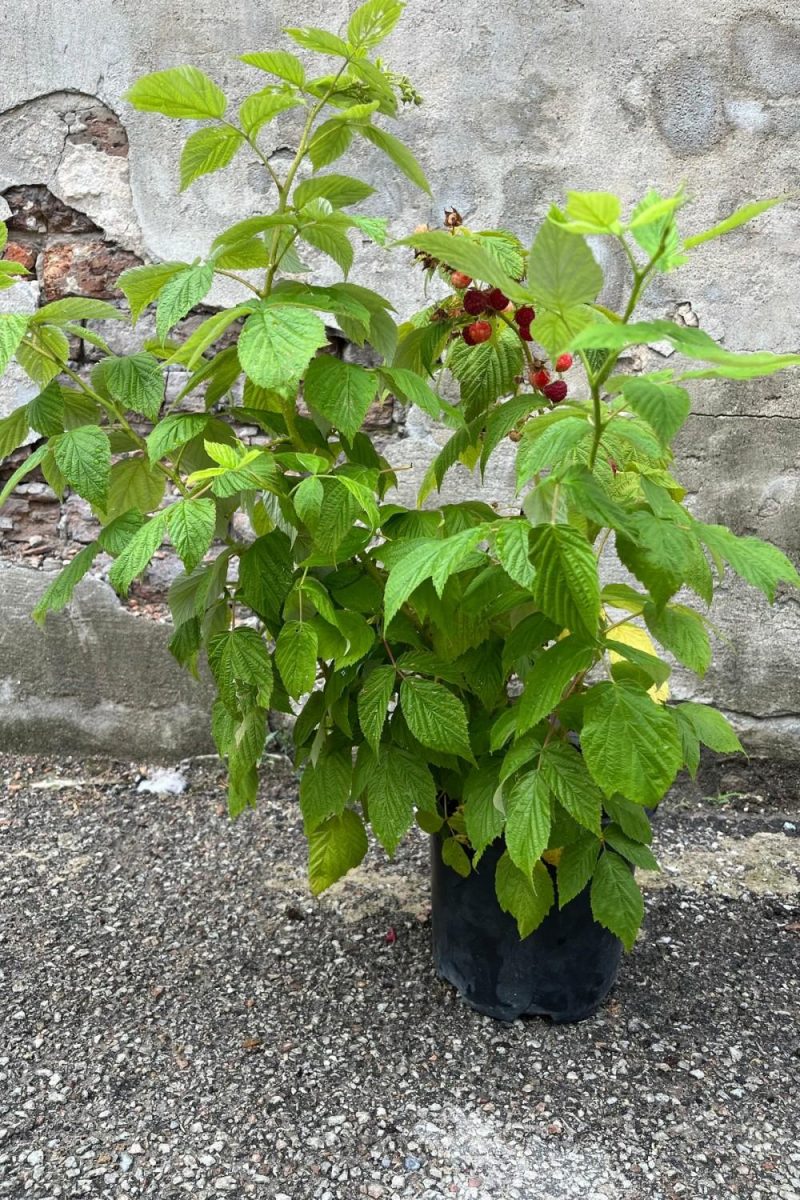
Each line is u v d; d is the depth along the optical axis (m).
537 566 1.39
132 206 2.97
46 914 2.44
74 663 3.22
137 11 2.83
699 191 2.82
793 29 2.72
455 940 2.05
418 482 3.04
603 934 1.98
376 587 1.74
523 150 2.83
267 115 1.59
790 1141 1.74
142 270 1.63
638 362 2.95
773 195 2.80
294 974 2.20
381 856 2.71
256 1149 1.71
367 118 1.60
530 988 1.98
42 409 1.71
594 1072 1.90
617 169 2.83
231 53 2.83
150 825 2.90
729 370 1.23
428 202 2.88
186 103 1.54
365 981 2.17
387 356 1.80
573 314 1.28
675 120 2.79
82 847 2.77
